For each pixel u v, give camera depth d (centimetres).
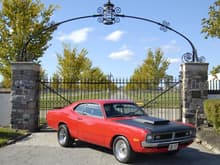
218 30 1540
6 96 1661
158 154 989
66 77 3597
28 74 1539
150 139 815
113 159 915
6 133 1330
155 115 2016
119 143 886
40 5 2169
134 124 870
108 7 1505
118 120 922
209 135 1222
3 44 2119
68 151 1027
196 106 1488
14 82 1547
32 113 1522
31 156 951
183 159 926
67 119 1082
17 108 1531
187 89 1495
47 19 2177
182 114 1538
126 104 1019
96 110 992
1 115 1653
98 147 1095
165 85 1788
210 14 1550
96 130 955
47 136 1359
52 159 912
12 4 2116
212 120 1277
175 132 860
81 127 1016
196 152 1028
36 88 1572
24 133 1388
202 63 1498
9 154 980
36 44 2131
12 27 2123
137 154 980
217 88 1748
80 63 3641
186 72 1497
